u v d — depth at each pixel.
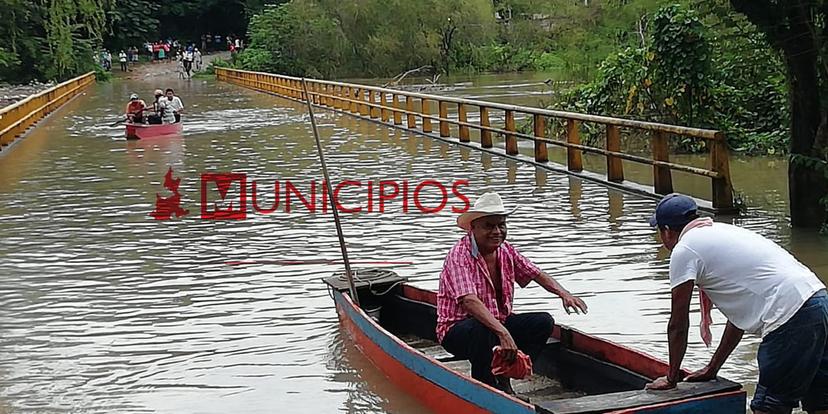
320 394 6.99
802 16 10.82
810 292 5.00
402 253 11.34
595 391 6.32
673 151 19.03
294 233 12.74
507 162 19.27
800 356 4.95
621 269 10.13
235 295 9.75
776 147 18.14
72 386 7.36
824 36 10.95
